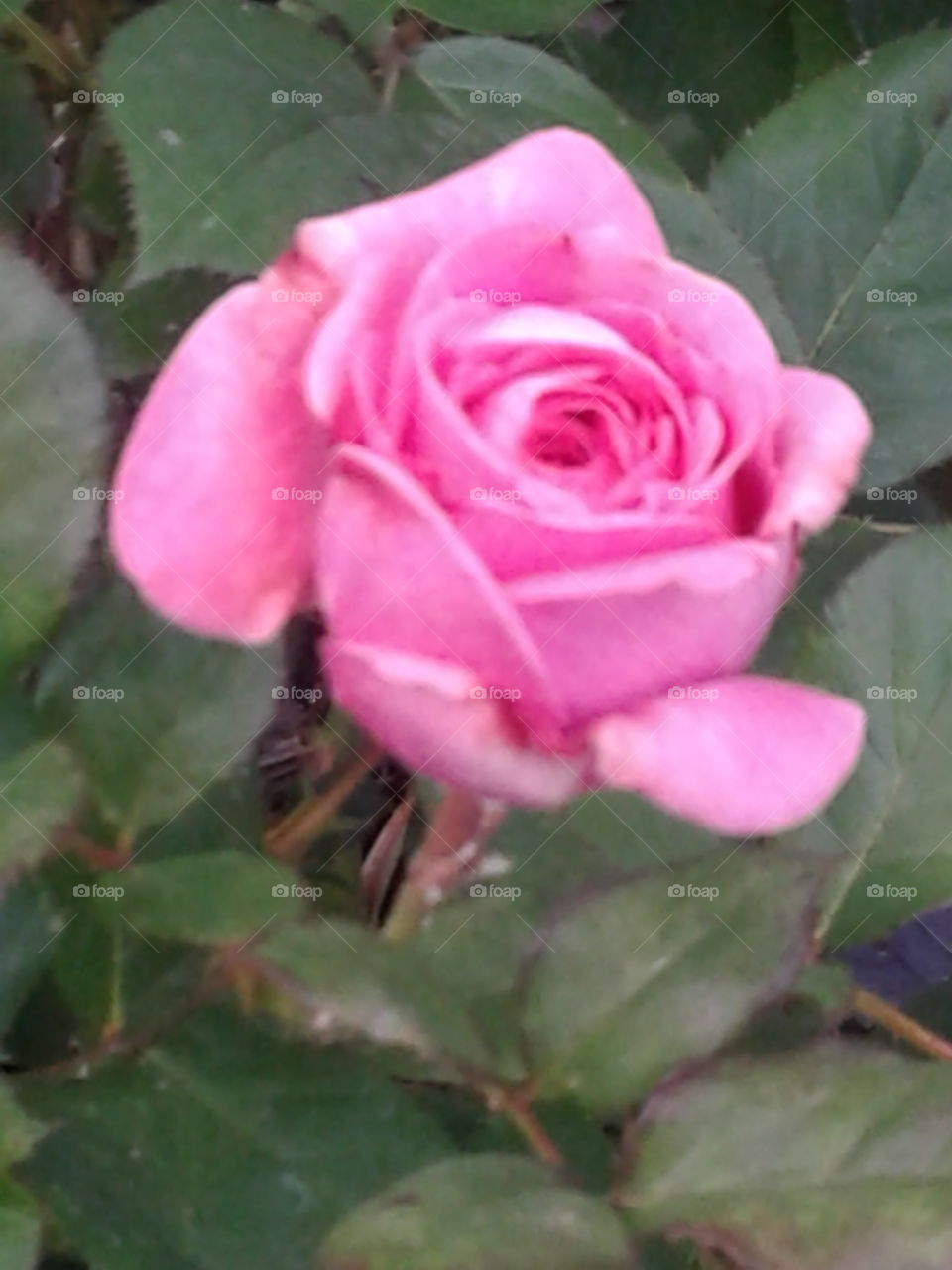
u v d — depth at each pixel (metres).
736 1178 0.22
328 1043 0.24
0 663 0.23
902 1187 0.22
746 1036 0.25
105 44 0.26
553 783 0.23
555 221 0.24
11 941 0.25
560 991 0.24
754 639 0.24
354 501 0.22
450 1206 0.22
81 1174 0.23
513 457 0.22
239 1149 0.24
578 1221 0.22
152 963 0.25
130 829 0.25
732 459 0.23
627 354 0.23
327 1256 0.22
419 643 0.22
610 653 0.22
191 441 0.23
